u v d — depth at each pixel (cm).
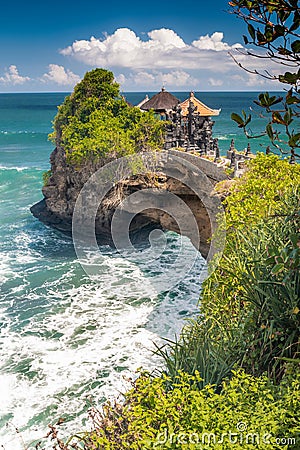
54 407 1298
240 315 683
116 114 3002
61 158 3253
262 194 1044
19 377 1445
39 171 5634
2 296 2112
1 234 3216
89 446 508
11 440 1170
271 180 1085
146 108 3170
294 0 272
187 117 2870
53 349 1605
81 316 1817
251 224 891
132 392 541
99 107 2980
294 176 1112
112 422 526
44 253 2775
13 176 5341
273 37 286
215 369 566
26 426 1224
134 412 473
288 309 586
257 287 618
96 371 1458
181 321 1533
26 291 2159
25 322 1827
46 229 3325
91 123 2838
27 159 6844
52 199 3231
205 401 439
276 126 2961
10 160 6738
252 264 684
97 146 2686
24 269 2486
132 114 2908
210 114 2773
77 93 3112
